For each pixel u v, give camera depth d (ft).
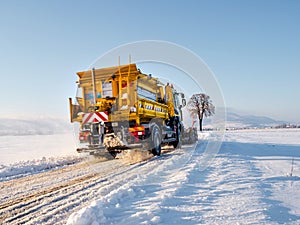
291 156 28.43
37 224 10.47
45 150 50.37
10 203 13.62
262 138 63.46
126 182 16.70
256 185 14.66
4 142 89.04
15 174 22.76
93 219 9.62
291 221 9.44
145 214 10.02
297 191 13.78
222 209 10.60
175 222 9.30
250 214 10.00
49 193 15.29
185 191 13.53
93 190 15.43
